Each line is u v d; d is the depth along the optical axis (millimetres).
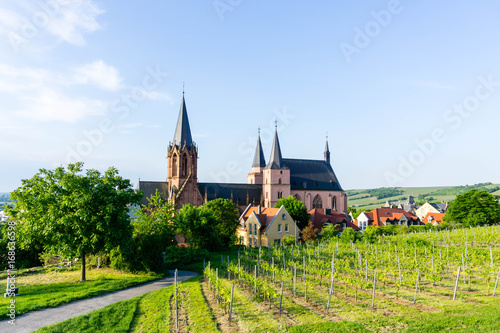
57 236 34938
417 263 42188
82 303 28297
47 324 22750
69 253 36344
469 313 22547
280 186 121312
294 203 90750
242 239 92000
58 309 26391
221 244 68438
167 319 23656
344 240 67062
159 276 41125
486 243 60406
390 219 116938
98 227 34969
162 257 46125
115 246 40438
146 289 34531
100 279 38188
